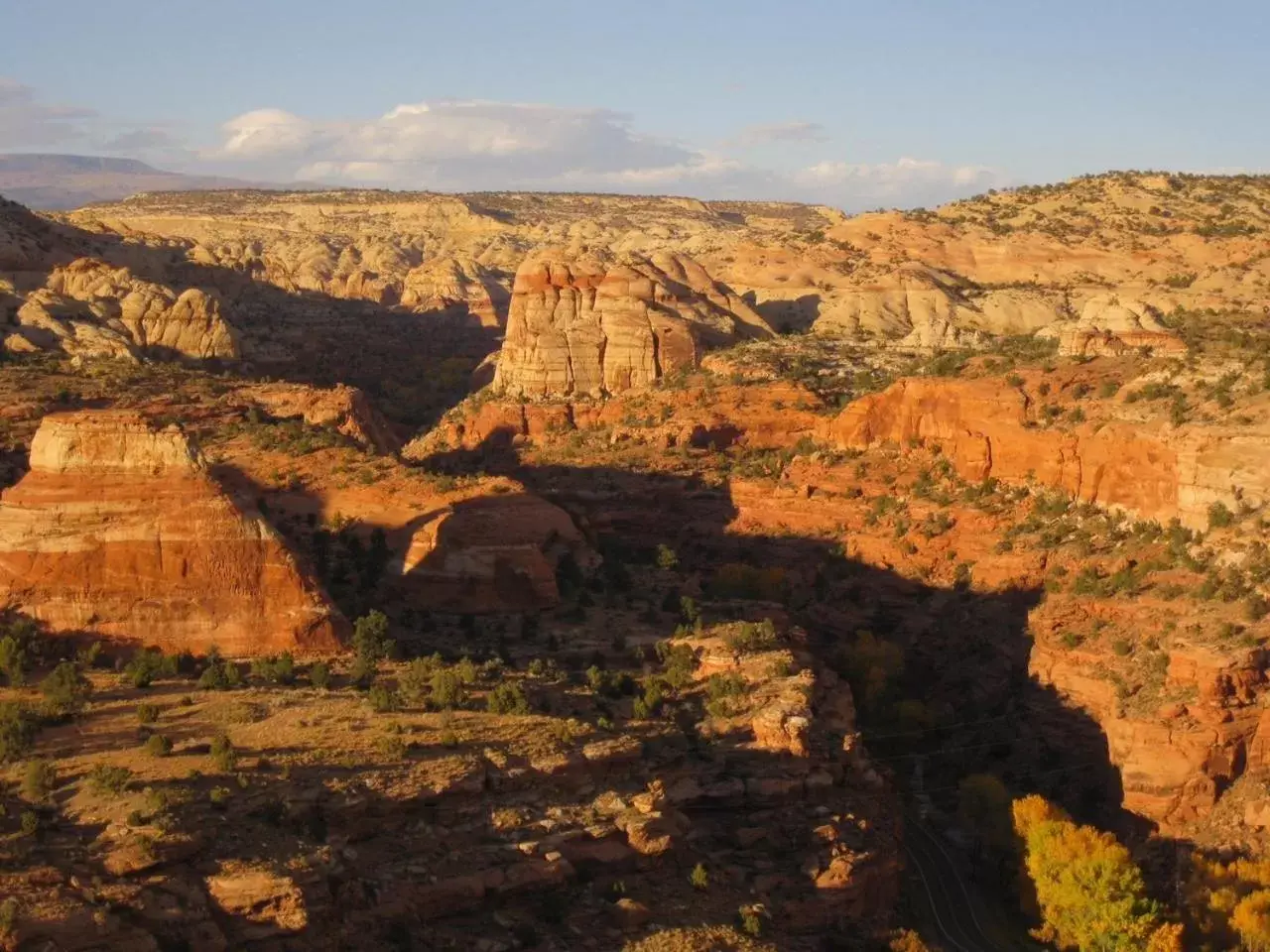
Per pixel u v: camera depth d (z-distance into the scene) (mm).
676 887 90250
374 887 80812
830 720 111438
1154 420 151375
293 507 134625
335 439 150125
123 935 72812
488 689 104688
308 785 84750
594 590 134125
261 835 80688
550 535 135375
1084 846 109188
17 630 102312
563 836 87500
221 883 76562
